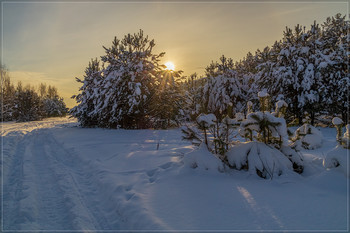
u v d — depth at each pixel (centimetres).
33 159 660
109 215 309
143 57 1451
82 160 616
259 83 1445
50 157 680
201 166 424
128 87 1383
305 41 1300
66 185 432
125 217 285
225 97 1567
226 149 462
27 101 3142
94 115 1495
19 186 429
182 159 498
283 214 253
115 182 408
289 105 1291
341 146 352
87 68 1780
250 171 396
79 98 1720
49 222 297
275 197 298
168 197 327
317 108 1252
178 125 1491
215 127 488
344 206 257
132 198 330
